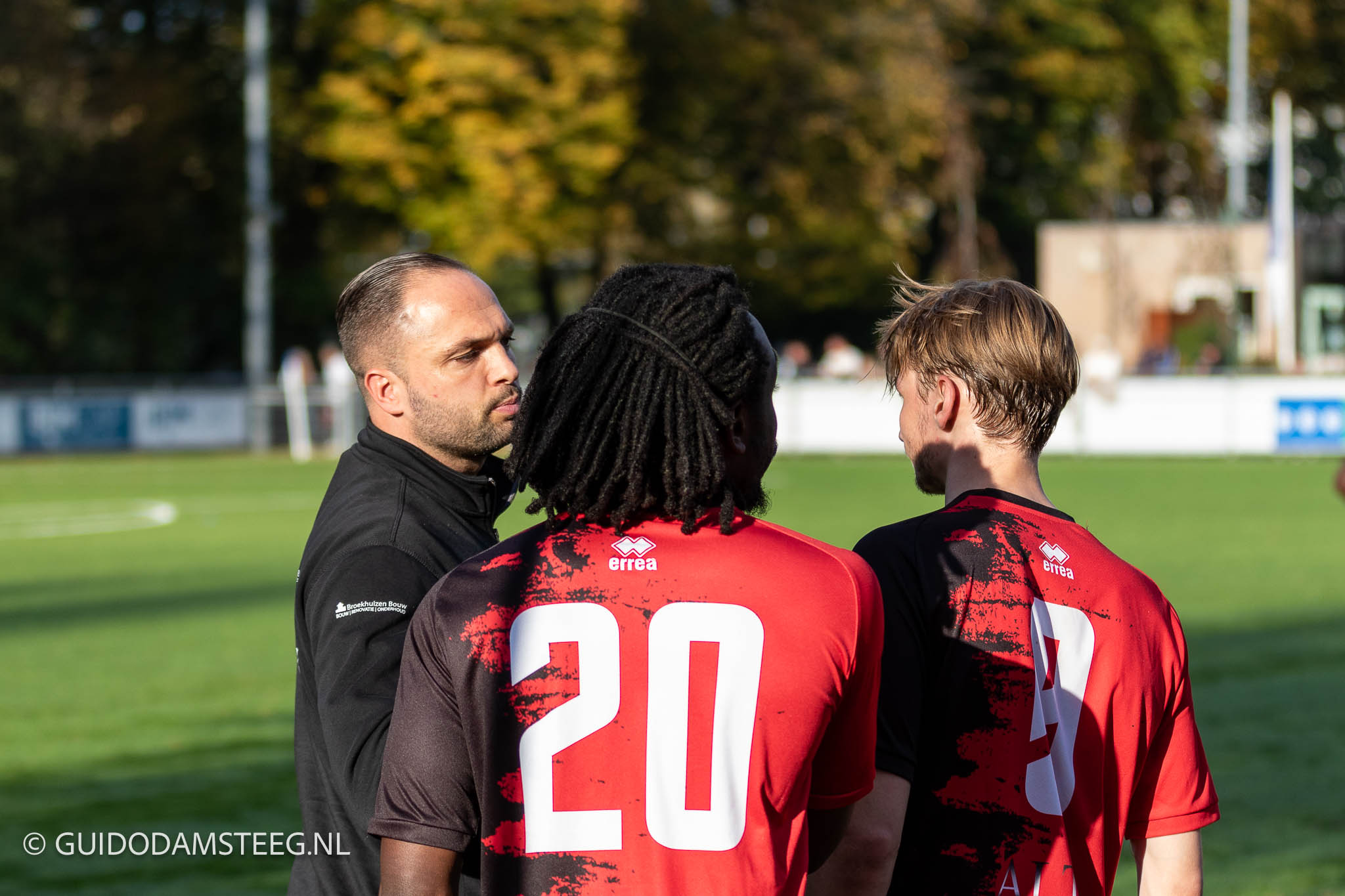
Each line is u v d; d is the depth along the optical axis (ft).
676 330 20.86
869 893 21.70
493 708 20.04
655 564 20.44
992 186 467.52
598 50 327.06
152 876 51.52
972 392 24.38
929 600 22.75
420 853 20.24
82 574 133.08
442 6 316.81
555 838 19.76
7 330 374.02
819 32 384.47
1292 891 48.52
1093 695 22.93
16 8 336.49
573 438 20.80
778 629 20.12
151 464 283.38
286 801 61.26
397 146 320.70
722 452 20.79
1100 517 170.60
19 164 355.15
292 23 354.54
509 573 20.67
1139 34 456.86
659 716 19.83
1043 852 22.40
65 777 64.80
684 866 19.60
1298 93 494.59
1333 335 381.81
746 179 398.01
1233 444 275.18
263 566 137.69
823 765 20.92
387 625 26.13
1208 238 386.93
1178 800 23.91
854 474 239.09
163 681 86.22
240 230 369.50
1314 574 124.88
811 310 444.14
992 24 433.89
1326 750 67.46
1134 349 396.57
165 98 347.15
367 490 28.48
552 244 333.42
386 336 29.45
